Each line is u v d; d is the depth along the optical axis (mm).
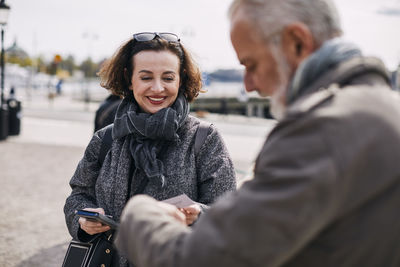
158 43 2043
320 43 1071
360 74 1016
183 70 2158
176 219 1226
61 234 4750
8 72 40562
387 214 933
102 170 2035
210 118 22328
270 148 982
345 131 917
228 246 924
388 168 922
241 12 1101
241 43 1117
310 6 1050
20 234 4695
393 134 937
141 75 2020
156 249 1024
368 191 924
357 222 941
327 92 985
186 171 1962
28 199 5984
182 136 2029
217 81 30047
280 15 1051
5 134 11109
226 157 2021
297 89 1050
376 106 956
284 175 918
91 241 1896
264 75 1120
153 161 1909
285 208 900
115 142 2051
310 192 890
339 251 949
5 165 8047
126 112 2082
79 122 16750
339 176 896
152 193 1928
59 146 10500
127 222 1128
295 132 951
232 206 956
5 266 3877
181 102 2037
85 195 2115
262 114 27031
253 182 979
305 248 974
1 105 11117
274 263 912
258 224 915
